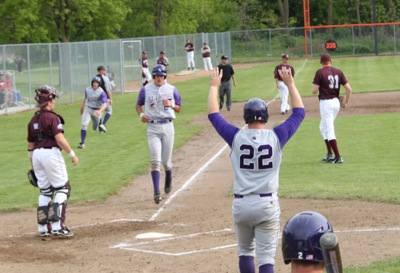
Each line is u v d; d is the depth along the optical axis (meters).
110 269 18.36
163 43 115.75
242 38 148.00
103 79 49.97
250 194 14.20
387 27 144.50
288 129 14.37
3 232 23.88
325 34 145.25
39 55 72.00
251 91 78.94
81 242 21.83
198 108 65.44
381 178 29.64
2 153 42.75
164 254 19.64
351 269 16.61
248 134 14.24
